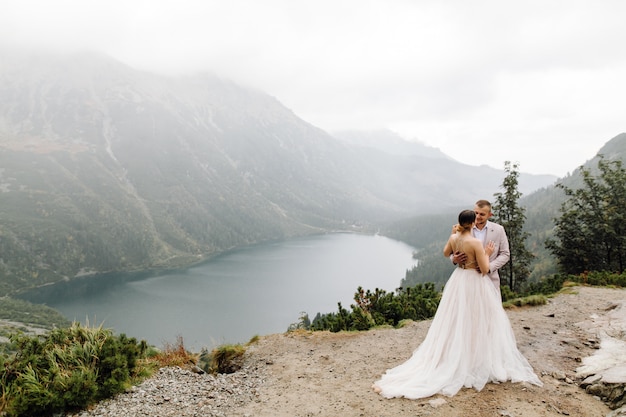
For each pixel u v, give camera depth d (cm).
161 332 12825
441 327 554
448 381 511
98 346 622
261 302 16512
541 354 655
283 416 486
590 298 1110
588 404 467
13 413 495
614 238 2409
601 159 2622
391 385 537
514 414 441
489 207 609
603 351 630
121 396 568
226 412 510
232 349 789
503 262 578
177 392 586
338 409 492
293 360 721
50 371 544
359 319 998
